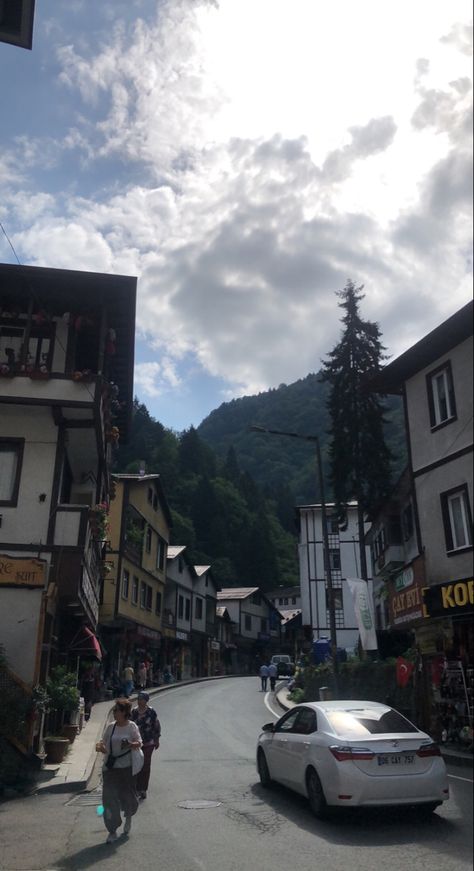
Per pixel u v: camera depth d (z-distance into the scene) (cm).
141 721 1027
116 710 804
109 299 1730
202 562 7762
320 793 848
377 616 3266
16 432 1566
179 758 1409
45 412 1584
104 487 2269
